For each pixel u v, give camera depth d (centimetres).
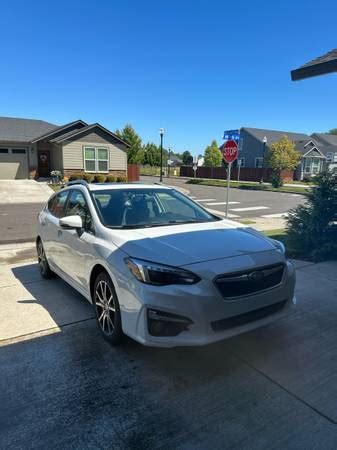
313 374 288
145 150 6212
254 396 261
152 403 253
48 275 528
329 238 629
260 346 331
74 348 329
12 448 213
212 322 271
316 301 433
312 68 546
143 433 225
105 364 302
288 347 329
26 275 557
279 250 333
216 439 220
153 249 301
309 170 4184
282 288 311
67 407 249
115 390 268
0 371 292
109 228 358
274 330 362
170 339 272
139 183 484
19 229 996
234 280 280
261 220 1207
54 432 226
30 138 2538
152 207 424
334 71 518
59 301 442
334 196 634
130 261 295
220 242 325
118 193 428
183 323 270
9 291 479
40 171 2642
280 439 220
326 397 259
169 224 385
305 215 665
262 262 300
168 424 233
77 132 2367
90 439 221
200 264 281
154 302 273
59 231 448
